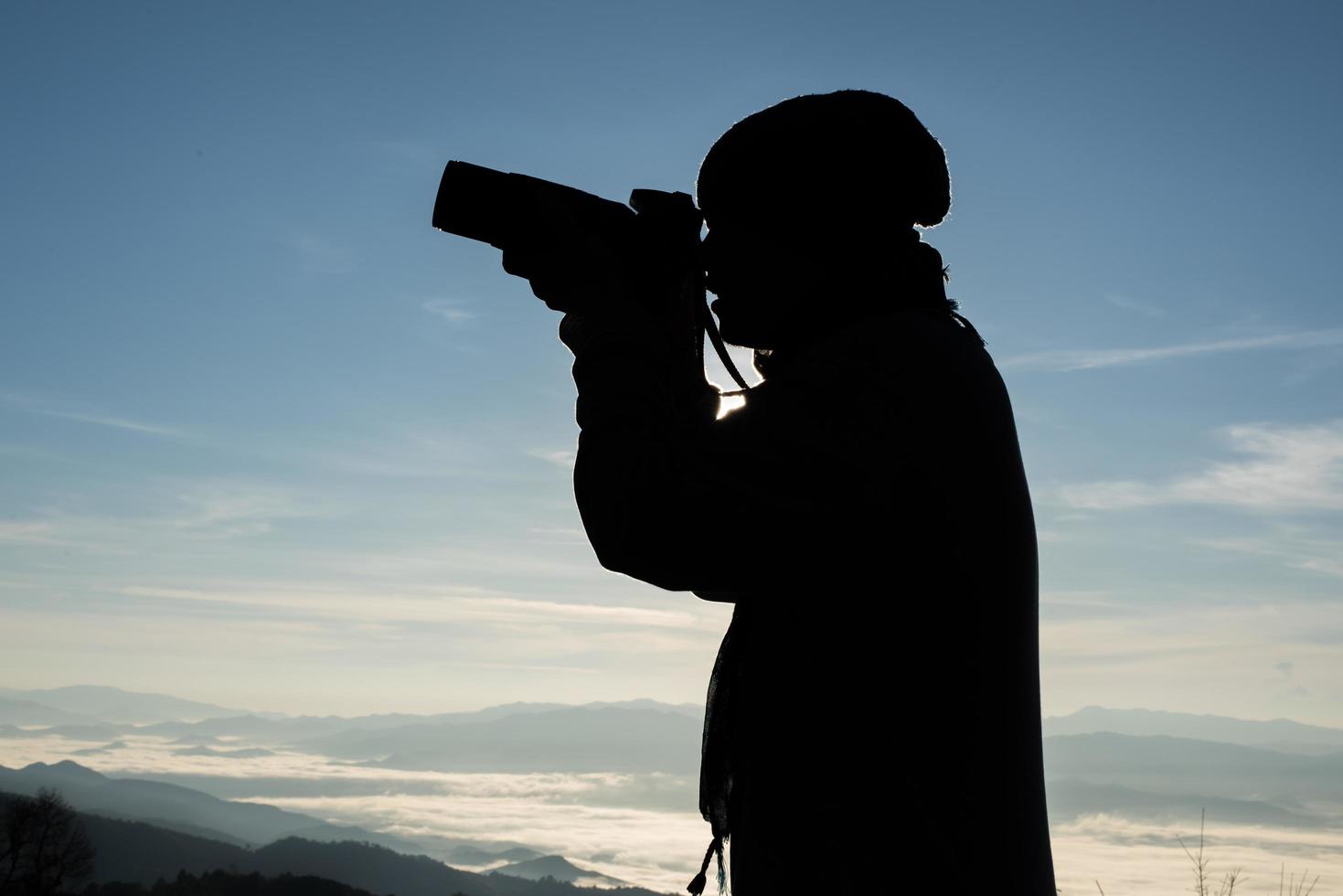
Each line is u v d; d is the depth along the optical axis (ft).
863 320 3.46
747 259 3.69
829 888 3.01
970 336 3.56
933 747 3.03
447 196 3.69
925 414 3.17
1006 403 3.42
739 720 3.30
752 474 3.12
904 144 3.61
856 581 3.11
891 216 3.60
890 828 3.00
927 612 3.07
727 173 3.68
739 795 3.27
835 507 3.08
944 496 3.10
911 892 2.96
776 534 3.07
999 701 3.06
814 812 3.07
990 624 3.08
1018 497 3.27
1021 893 2.98
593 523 3.24
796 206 3.58
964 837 2.98
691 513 3.07
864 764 3.05
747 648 3.33
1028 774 3.09
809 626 3.16
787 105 3.69
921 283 3.64
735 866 3.25
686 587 3.22
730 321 3.79
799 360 3.39
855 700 3.08
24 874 243.81
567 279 3.66
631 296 3.62
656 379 3.39
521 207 3.66
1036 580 3.31
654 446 3.21
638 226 3.71
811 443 3.14
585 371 3.44
